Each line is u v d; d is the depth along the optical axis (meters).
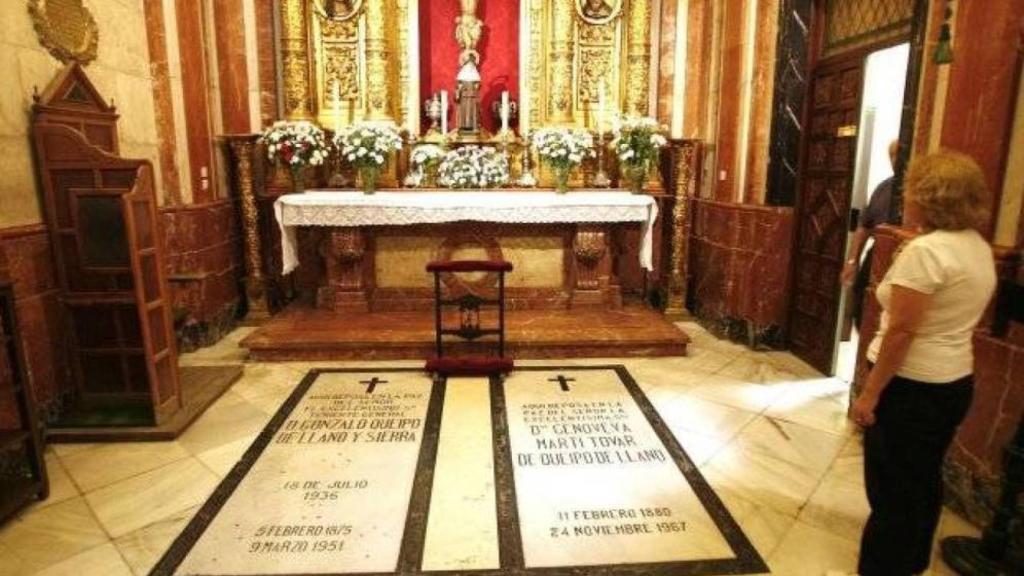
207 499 3.10
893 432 2.11
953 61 3.18
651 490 3.20
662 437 3.79
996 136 2.89
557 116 6.73
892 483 2.16
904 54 5.57
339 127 6.64
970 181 1.93
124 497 3.13
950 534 2.87
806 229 5.33
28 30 3.75
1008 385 2.77
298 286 6.84
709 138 6.50
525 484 3.24
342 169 6.64
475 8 6.64
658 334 5.31
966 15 3.09
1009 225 2.87
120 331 3.92
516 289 5.93
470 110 6.66
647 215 5.62
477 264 4.66
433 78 6.96
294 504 3.05
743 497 3.14
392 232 5.75
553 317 5.72
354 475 3.33
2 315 2.94
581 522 2.91
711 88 6.44
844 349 5.68
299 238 6.71
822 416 4.14
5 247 3.49
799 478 3.33
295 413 4.11
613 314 5.84
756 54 5.52
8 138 3.56
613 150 6.59
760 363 5.22
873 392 2.06
